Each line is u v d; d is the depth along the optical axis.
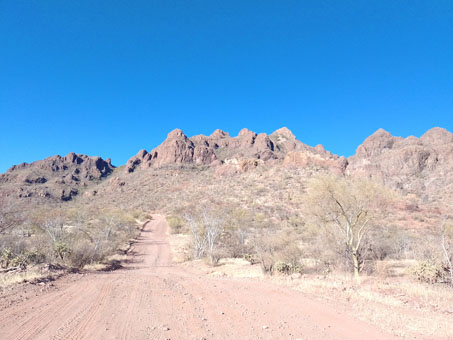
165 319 6.61
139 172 144.12
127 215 51.34
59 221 24.50
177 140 153.88
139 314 6.99
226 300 8.70
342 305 8.12
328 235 15.62
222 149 173.00
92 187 145.50
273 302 8.46
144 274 16.61
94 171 174.00
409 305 8.05
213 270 19.06
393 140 120.75
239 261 22.78
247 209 53.59
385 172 86.50
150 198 87.56
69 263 17.30
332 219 15.06
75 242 20.52
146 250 32.94
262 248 17.16
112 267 20.69
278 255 15.84
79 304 7.89
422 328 6.12
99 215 48.62
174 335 5.54
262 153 136.00
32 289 9.41
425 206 48.59
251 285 11.35
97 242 21.84
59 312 7.00
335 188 13.35
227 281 12.54
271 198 61.47
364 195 13.03
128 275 15.42
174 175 116.25
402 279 12.27
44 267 13.80
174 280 12.83
